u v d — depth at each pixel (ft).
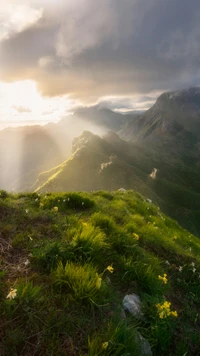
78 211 32.42
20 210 26.78
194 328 17.52
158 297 18.15
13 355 11.51
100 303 15.17
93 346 12.03
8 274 16.33
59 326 13.10
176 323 17.07
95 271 17.11
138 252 22.88
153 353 14.20
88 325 13.76
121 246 22.54
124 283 18.71
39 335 12.55
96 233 22.20
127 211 38.96
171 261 26.50
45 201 31.73
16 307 13.04
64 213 30.12
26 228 23.25
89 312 14.56
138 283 18.85
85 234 20.34
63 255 18.17
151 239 28.99
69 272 15.92
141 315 15.94
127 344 12.75
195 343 16.08
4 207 26.25
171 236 38.93
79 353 12.15
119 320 14.43
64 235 22.41
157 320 15.42
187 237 46.34
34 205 30.37
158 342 14.52
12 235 21.53
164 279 18.62
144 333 14.87
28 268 17.12
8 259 18.10
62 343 12.51
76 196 34.19
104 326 13.94
